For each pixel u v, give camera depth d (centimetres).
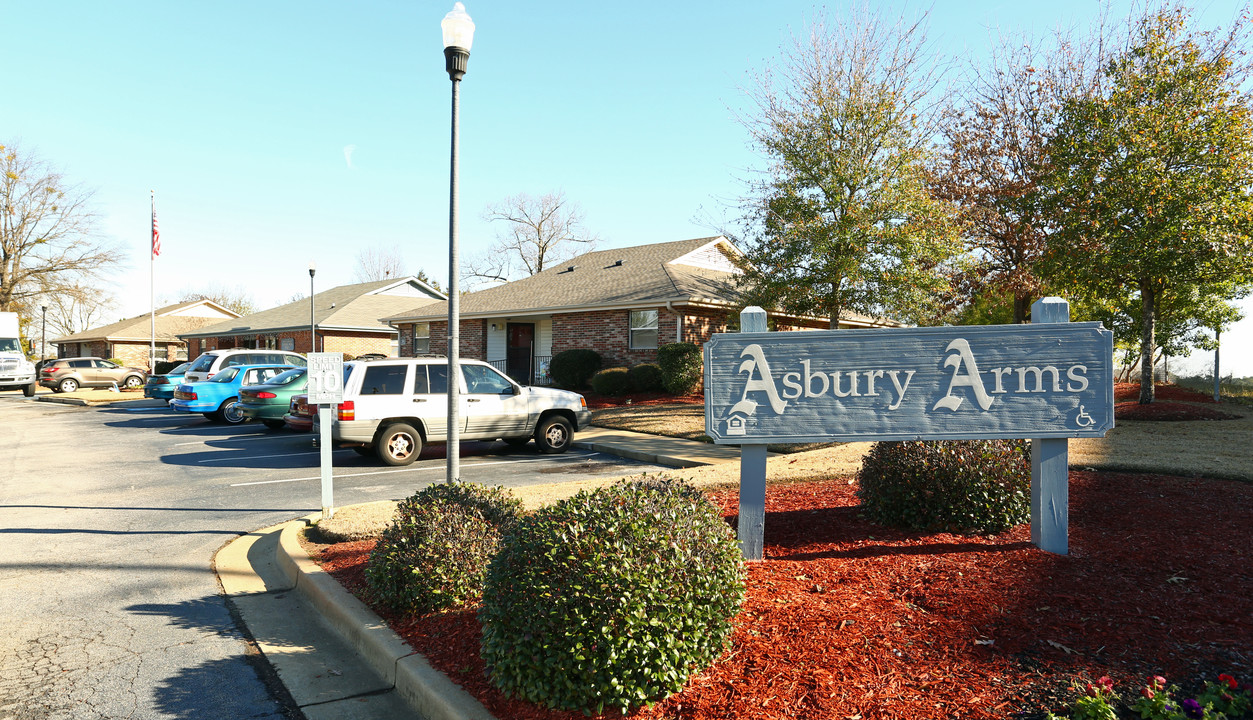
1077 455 884
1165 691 319
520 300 2669
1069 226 1488
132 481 1053
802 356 523
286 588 582
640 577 331
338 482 1021
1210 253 1323
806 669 351
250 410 1630
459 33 719
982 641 374
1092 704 302
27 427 1898
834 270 1570
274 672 430
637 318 2241
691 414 1636
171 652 459
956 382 520
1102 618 398
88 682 417
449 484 560
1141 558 495
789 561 511
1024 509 567
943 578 463
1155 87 1388
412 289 3909
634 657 322
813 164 1603
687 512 398
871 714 313
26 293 5162
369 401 1148
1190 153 1349
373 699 396
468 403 1210
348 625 479
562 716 331
